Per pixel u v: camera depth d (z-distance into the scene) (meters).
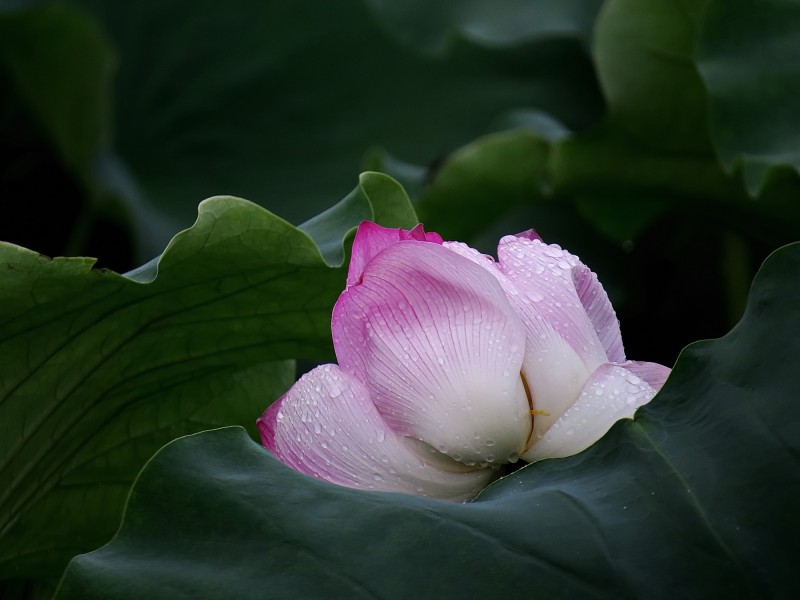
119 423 1.45
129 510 1.24
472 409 1.27
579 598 1.20
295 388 1.29
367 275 1.28
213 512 1.23
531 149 1.85
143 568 1.22
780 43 1.61
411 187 2.07
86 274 1.33
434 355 1.27
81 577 1.22
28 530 1.45
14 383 1.37
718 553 1.21
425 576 1.21
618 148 1.83
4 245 1.31
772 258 1.27
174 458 1.25
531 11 2.23
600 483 1.24
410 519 1.22
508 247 1.31
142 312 1.38
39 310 1.34
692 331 2.22
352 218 1.43
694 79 1.76
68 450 1.43
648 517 1.22
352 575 1.21
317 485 1.24
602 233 2.06
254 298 1.39
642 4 1.76
